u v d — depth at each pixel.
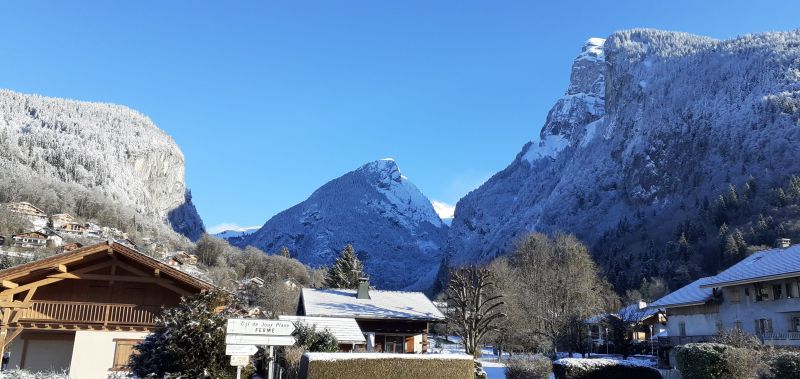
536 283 65.25
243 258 166.50
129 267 23.77
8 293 22.00
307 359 20.25
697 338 41.78
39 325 22.64
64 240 126.44
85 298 23.75
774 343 36.03
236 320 14.73
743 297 40.28
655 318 62.47
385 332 41.50
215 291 17.62
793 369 20.12
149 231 183.88
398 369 21.03
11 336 21.66
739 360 23.33
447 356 21.95
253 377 24.78
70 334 23.41
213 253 163.38
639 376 28.28
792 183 143.25
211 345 16.23
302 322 32.53
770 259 40.50
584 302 62.69
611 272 135.88
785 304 36.69
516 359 31.11
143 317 23.70
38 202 157.38
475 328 42.53
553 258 69.81
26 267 22.22
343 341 34.66
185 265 137.12
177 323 16.38
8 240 114.75
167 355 16.14
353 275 75.38
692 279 112.44
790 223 118.75
